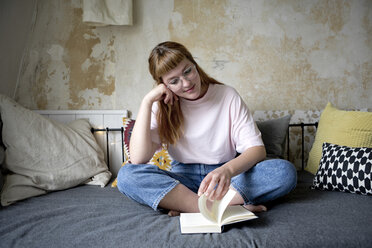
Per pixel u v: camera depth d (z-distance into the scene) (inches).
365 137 67.0
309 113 92.7
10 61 81.1
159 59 45.4
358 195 55.1
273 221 41.3
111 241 36.4
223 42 91.3
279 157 76.7
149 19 90.2
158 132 54.1
